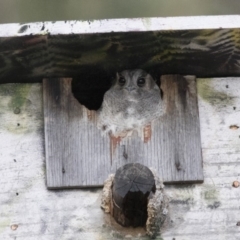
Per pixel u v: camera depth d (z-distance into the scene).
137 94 4.08
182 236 3.96
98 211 3.98
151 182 3.74
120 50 3.90
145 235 3.94
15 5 5.26
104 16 5.29
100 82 4.19
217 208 4.01
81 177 4.00
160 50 3.92
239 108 4.14
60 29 3.78
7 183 4.02
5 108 4.10
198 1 5.31
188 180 4.02
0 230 3.96
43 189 4.01
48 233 3.96
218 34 3.80
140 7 5.30
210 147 4.08
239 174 4.05
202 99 4.13
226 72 4.14
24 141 4.07
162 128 4.06
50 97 4.08
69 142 4.03
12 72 4.04
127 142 4.04
